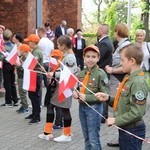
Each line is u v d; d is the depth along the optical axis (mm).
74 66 6418
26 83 5988
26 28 16359
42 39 10227
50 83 6609
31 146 6395
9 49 8938
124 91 3926
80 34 15805
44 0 19484
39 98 7871
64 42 6457
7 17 16469
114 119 3906
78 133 7168
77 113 8906
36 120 7898
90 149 5238
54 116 7328
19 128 7516
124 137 3918
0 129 7441
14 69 9422
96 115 5102
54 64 6551
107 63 7180
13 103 9641
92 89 5125
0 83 10703
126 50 3895
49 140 6719
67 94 5113
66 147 6344
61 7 20125
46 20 19750
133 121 3834
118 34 6371
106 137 6883
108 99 4250
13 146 6391
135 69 3898
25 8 16297
